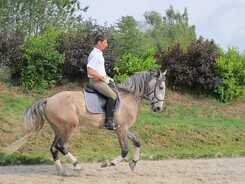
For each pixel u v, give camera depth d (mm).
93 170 11898
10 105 18734
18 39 21141
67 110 10688
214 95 23766
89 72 10797
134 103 11172
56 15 27234
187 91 23656
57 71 21453
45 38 21219
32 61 20766
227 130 19516
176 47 23719
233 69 23906
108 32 22891
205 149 17109
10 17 26031
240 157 15602
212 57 23438
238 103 23734
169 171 12031
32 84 20734
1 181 10070
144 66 21859
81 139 16375
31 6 26484
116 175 11039
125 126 11023
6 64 21094
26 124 10797
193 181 10344
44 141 15758
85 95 10883
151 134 17828
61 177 10672
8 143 15406
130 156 14406
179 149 17172
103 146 16359
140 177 10766
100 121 10875
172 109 21844
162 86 11312
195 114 21875
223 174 11430
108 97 10773
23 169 12109
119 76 21219
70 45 21484
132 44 23953
